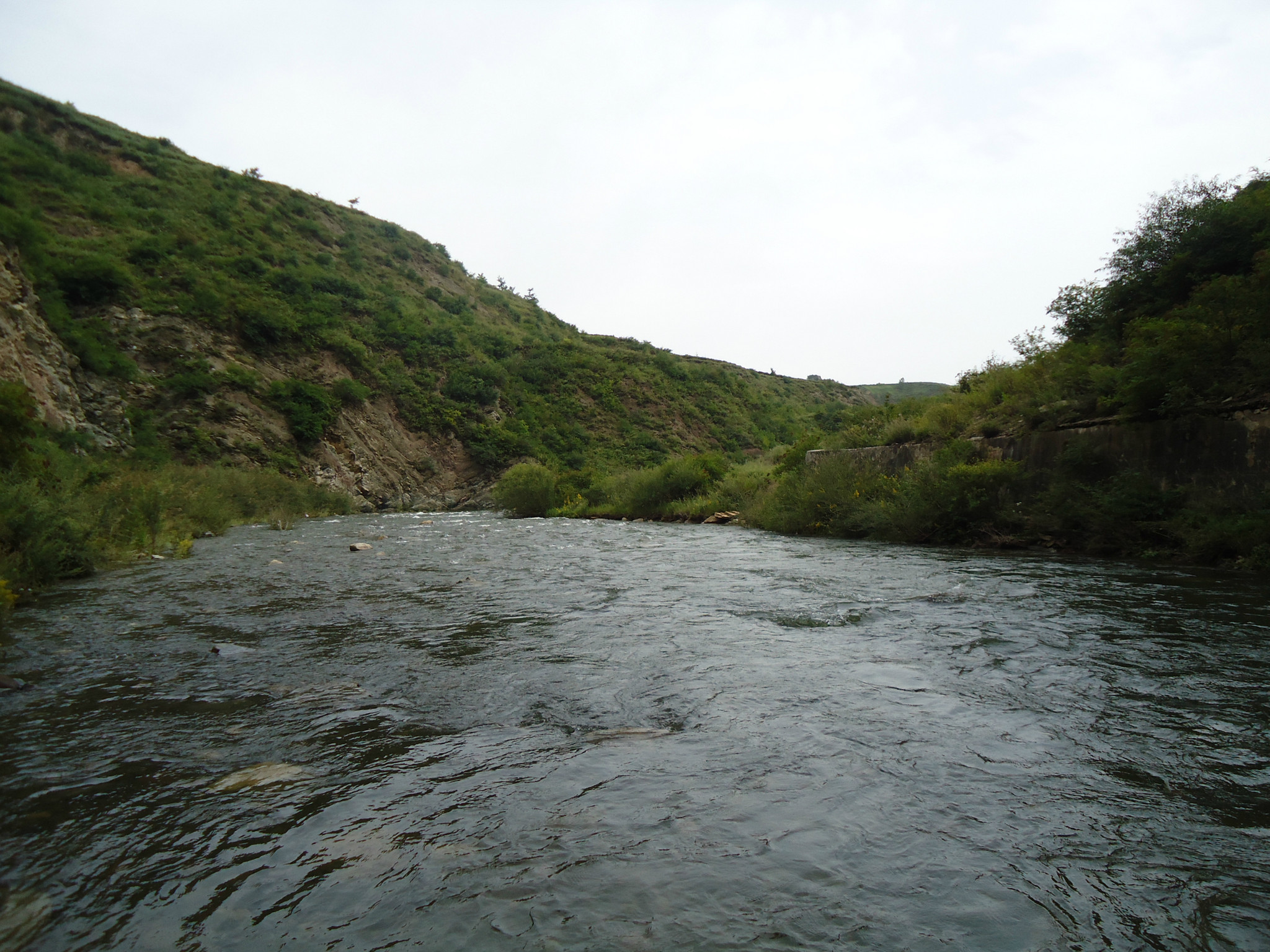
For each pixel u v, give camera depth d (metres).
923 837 2.03
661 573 8.42
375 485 37.62
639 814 2.19
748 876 1.84
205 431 30.69
